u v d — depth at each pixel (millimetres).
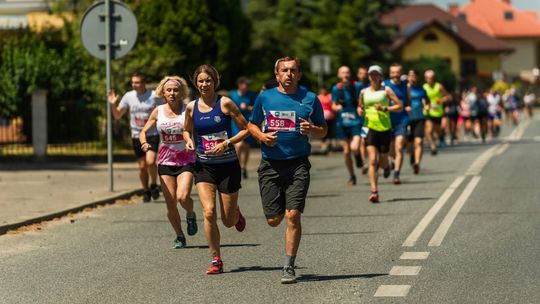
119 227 23875
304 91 16625
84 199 28984
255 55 71625
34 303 15094
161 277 17000
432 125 48594
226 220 17906
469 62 190375
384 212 25359
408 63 140125
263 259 18672
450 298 14719
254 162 45875
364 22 98312
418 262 17891
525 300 14461
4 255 19906
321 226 23016
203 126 17391
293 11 86062
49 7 65688
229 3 58688
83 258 19328
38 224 24500
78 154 45719
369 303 14477
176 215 20391
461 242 20109
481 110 65125
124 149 49031
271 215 16703
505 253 18656
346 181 34906
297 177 16453
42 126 45344
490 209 25438
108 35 30906
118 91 51594
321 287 15781
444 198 28156
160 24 55125
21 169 40906
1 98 50125
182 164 20281
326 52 76375
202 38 55875
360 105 28609
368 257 18547
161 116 20250
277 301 14758
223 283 16328
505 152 49969
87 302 15031
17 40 55688
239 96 36625
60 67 51875
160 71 52625
